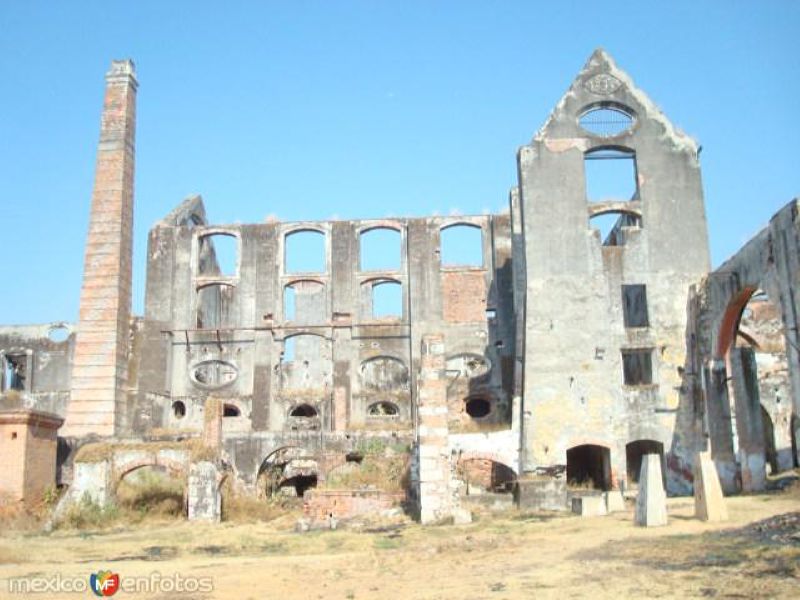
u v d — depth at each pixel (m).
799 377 27.22
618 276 38.81
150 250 54.75
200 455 31.42
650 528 19.45
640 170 40.09
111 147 51.44
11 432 32.28
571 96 41.09
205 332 53.25
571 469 40.72
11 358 57.09
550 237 39.28
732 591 11.64
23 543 24.25
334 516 28.81
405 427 47.84
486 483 38.25
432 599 12.70
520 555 17.06
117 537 25.89
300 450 40.66
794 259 27.25
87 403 47.84
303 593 14.05
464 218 54.03
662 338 38.00
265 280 53.88
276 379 52.34
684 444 36.66
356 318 53.16
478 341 51.78
